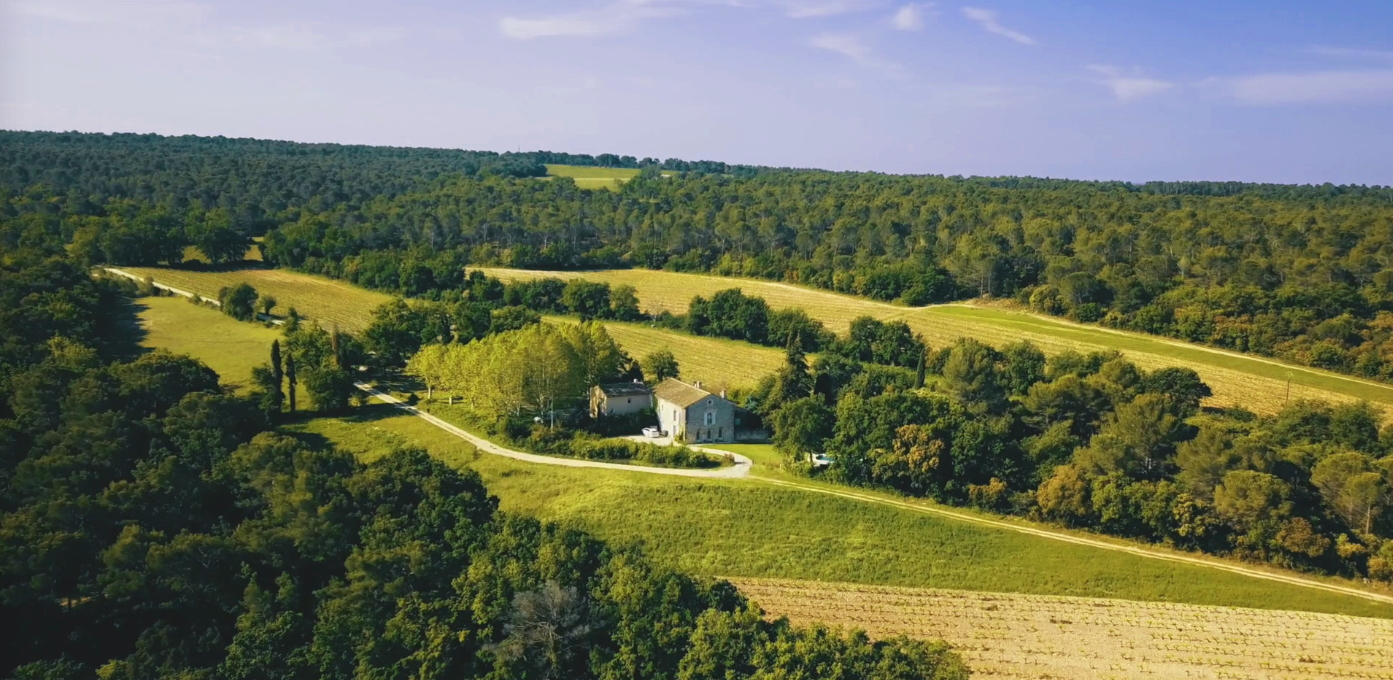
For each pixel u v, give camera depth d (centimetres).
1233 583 8750
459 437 12406
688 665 6850
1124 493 9706
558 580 7531
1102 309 18612
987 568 8975
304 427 12812
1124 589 8650
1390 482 9269
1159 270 19812
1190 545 9475
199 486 8869
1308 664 7538
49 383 10875
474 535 8231
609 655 7056
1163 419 10850
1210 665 7506
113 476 9288
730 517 9719
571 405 13162
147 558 7475
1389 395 13888
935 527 9669
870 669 6744
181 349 16050
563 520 9625
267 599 7506
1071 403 12538
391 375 15688
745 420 12950
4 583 7369
